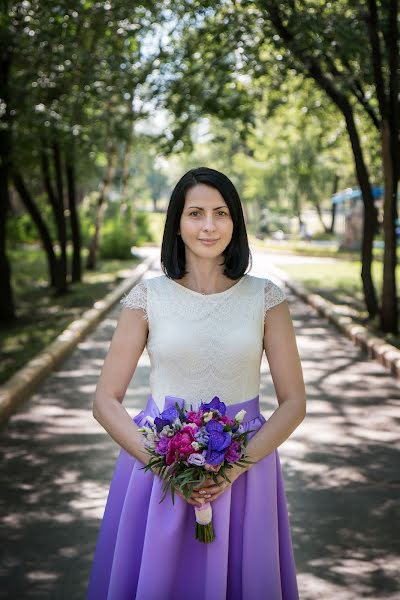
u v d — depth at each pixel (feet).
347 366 35.24
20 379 28.71
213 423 8.29
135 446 8.75
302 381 9.25
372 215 47.80
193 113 44.42
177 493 8.61
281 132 69.92
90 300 58.54
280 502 9.50
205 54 42.32
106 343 41.63
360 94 46.21
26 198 62.44
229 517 8.94
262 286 9.26
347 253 127.75
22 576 14.37
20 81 41.24
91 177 95.14
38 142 44.52
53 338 39.78
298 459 21.47
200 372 8.98
